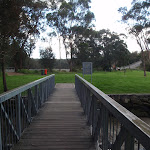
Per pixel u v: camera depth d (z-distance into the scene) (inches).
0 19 234.1
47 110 178.1
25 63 1064.8
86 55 1226.6
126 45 1469.0
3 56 289.1
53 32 1055.6
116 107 54.4
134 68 1790.1
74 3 1175.0
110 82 461.1
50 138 108.1
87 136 111.5
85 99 158.1
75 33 1222.3
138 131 36.9
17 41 305.0
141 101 293.7
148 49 758.5
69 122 139.3
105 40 1466.5
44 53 1024.2
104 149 74.6
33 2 312.0
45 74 800.9
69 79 575.5
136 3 681.0
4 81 353.1
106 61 1403.8
